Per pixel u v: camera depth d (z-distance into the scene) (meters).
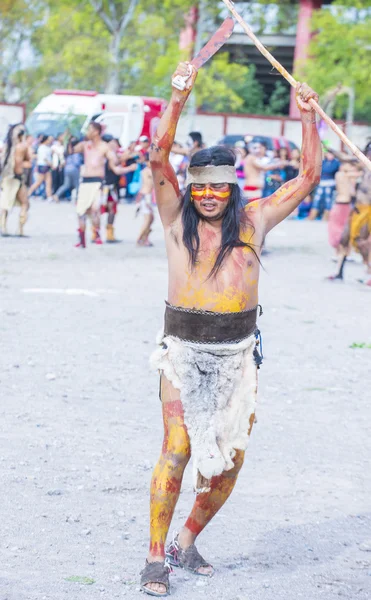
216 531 6.46
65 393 9.60
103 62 51.56
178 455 5.46
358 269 21.03
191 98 48.69
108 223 23.77
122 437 8.32
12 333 12.29
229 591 5.55
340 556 6.14
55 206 34.69
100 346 11.77
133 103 38.19
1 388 9.66
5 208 23.62
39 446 7.96
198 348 5.47
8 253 20.58
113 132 37.75
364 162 5.44
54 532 6.26
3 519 6.43
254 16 53.34
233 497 7.08
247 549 6.18
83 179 22.20
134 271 18.70
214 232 5.53
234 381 5.50
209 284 5.47
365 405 9.70
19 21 55.56
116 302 14.97
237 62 60.03
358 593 5.58
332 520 6.74
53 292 15.68
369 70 49.84
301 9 53.31
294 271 20.25
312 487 7.35
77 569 5.72
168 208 5.59
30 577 5.56
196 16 51.72
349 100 49.84
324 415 9.27
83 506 6.74
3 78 57.81
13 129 23.52
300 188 5.65
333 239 20.62
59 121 37.94
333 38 51.09
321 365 11.35
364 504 7.06
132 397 9.60
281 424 8.92
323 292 17.30
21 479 7.19
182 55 50.00
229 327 5.47
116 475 7.39
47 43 54.59
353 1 50.81
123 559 5.91
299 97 5.59
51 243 22.89
